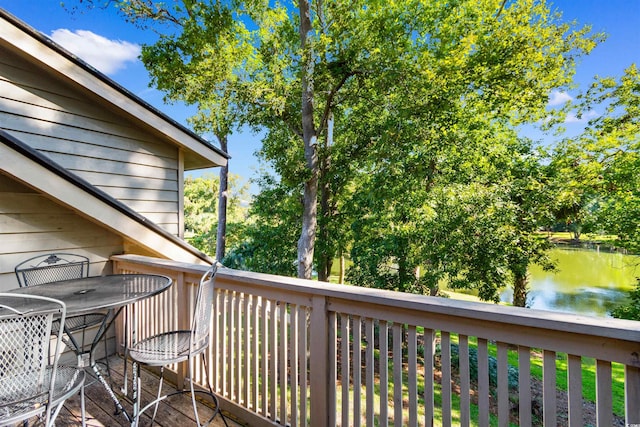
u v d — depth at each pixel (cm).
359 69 816
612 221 812
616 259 1017
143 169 428
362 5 864
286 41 944
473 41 741
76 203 261
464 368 128
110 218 279
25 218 278
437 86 693
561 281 1378
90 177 375
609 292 1224
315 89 884
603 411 101
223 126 948
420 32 841
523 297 946
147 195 432
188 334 212
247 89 823
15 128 320
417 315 139
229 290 222
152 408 228
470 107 788
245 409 211
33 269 264
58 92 350
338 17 814
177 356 178
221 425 210
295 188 966
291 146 1027
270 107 857
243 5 893
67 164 356
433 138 694
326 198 1019
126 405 234
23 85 326
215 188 2216
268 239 1054
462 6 790
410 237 702
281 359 192
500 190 709
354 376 158
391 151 693
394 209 725
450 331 131
